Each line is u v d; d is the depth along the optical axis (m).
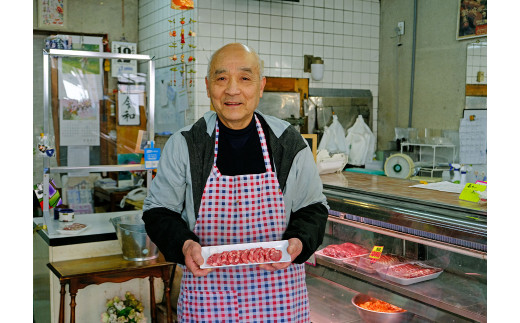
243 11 4.98
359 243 3.00
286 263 1.67
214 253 1.73
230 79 1.72
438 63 4.83
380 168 5.05
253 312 1.83
